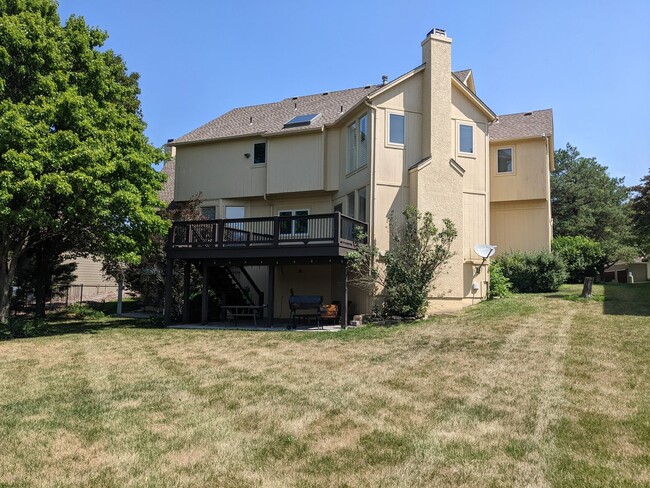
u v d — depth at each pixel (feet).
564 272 56.08
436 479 13.07
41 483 13.20
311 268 56.54
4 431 17.34
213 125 71.15
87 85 47.60
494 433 16.20
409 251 44.16
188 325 49.85
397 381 23.21
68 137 40.11
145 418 18.63
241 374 25.84
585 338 30.14
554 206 117.19
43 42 43.24
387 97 50.67
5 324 43.83
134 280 59.06
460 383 22.35
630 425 16.44
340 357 29.63
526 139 62.85
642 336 29.94
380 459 14.43
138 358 31.53
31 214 38.99
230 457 14.80
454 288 48.93
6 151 37.96
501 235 64.75
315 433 16.71
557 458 14.11
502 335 32.78
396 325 41.57
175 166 65.98
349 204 54.24
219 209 62.69
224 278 56.24
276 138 59.67
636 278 102.37
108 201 42.01
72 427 17.71
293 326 45.52
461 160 53.62
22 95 43.57
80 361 30.81
